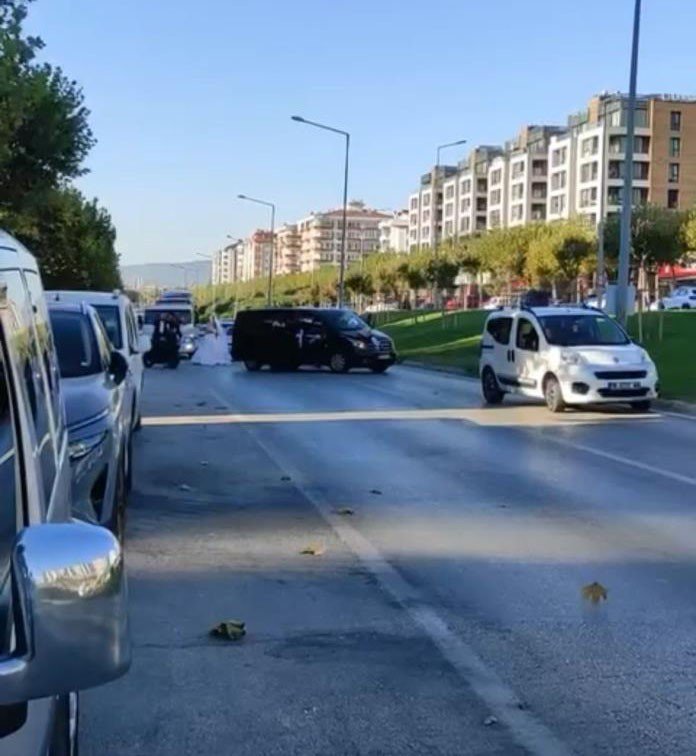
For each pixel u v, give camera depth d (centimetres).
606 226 4103
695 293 7138
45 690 234
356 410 2050
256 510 1011
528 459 1355
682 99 13488
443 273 6669
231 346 3800
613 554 827
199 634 625
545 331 2061
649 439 1566
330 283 10975
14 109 2167
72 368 884
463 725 493
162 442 1527
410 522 953
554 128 15500
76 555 242
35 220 3206
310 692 535
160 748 468
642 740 477
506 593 716
